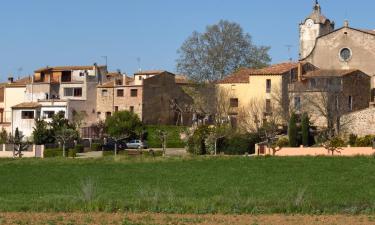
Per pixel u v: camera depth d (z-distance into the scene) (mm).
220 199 49906
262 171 78188
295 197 52031
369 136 109562
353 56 138500
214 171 79500
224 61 160750
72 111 155500
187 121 155250
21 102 166250
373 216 43656
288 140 113250
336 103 123500
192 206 46875
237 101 137875
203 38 163250
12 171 84562
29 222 41969
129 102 154500
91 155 115750
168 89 158250
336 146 99062
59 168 87125
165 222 41625
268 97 134000
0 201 53781
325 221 41875
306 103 124750
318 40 141875
